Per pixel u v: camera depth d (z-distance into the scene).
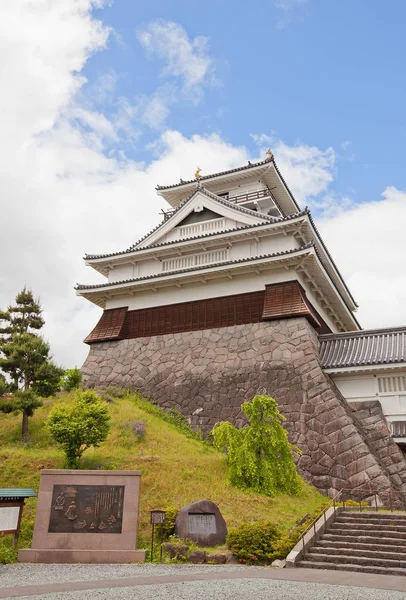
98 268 31.02
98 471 13.87
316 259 24.58
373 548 12.66
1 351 21.66
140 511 14.77
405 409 21.98
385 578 10.75
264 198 32.00
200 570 11.44
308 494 18.31
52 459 17.69
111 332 28.97
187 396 25.09
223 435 17.77
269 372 23.67
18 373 20.92
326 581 10.11
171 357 26.69
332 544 13.15
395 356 22.73
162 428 22.25
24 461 17.50
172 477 16.80
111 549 12.95
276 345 24.20
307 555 12.62
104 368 28.30
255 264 25.28
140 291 29.25
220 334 25.98
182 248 28.47
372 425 21.86
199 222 29.81
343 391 23.34
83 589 9.07
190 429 23.92
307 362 23.05
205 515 13.84
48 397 23.64
